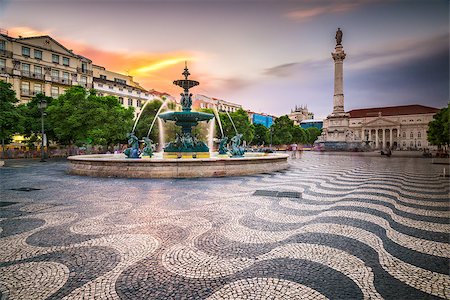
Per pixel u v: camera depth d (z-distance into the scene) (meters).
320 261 3.55
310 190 8.70
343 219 5.46
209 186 9.37
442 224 5.15
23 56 37.72
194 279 3.08
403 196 7.79
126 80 57.22
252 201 7.06
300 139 78.56
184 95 16.84
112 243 4.16
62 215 5.73
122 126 30.05
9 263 3.48
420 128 95.19
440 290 2.86
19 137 35.59
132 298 2.68
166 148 16.08
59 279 3.07
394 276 3.17
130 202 6.91
